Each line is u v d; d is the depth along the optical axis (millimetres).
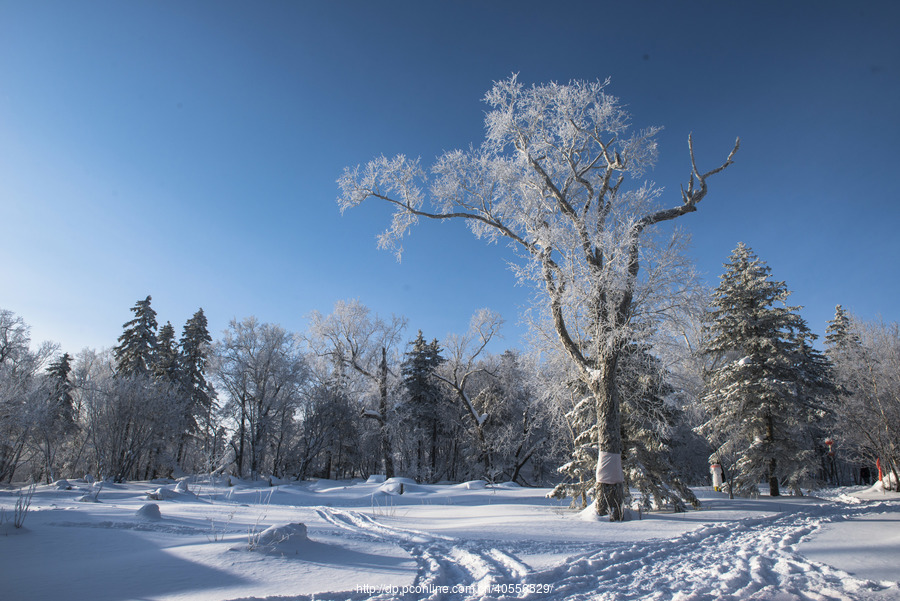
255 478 40406
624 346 13625
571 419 17406
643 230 14156
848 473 47469
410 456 48344
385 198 15875
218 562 6504
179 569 6168
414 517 14844
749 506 17297
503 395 41625
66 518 10203
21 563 6289
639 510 14414
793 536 9609
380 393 40094
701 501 19578
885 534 9484
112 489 28469
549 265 14641
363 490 28578
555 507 18359
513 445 39438
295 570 6328
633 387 16188
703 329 24984
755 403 24359
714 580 6254
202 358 47688
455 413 46938
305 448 45469
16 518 8453
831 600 5152
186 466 51156
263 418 42438
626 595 5625
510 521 13094
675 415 20359
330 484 35719
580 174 15453
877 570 6430
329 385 44781
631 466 16047
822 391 25156
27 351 37594
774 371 24672
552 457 27203
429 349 49906
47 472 36781
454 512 17281
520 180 15047
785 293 25438
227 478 36281
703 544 9148
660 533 10625
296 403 44281
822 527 11023
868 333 30031
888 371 26031
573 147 15234
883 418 25312
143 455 43406
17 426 33094
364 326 41750
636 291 13672
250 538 7551
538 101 14789
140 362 45156
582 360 14438
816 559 7359
